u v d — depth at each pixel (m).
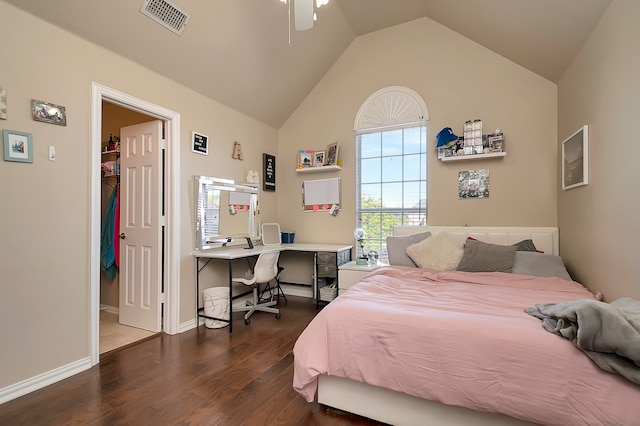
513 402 1.35
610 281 2.10
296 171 4.57
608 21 2.05
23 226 2.01
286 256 4.60
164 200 3.11
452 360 1.48
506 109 3.45
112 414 1.79
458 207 3.65
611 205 2.07
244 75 3.52
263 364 2.40
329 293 3.93
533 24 2.62
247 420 1.74
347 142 4.27
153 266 3.11
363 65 4.17
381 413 1.70
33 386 2.03
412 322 1.63
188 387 2.08
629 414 1.15
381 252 4.11
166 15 2.52
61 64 2.20
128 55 2.60
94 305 2.38
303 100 4.54
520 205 3.38
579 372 1.26
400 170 4.00
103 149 3.75
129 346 2.75
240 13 2.91
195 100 3.31
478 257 2.89
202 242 3.34
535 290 2.29
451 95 3.69
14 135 1.97
